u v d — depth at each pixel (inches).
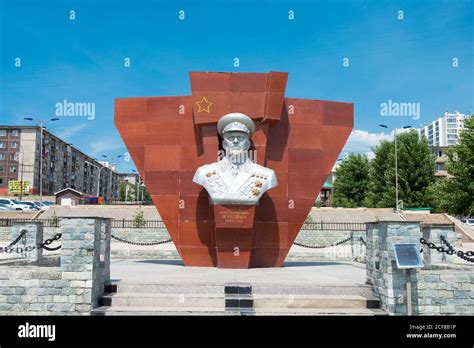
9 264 429.7
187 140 525.3
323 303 343.9
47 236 854.5
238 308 336.2
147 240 860.0
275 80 498.3
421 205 1491.1
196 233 515.5
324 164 533.6
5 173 2139.5
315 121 538.3
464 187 1167.0
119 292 361.1
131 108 534.9
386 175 1573.6
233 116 480.4
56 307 337.7
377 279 355.9
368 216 1175.0
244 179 477.4
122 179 4020.7
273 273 454.6
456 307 345.7
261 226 514.6
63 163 2561.5
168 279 392.5
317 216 1162.0
